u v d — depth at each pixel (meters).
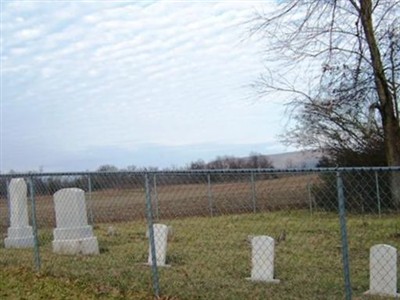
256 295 8.03
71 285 8.43
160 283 8.67
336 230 15.63
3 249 14.07
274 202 21.84
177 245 13.86
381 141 25.50
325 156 27.50
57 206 13.62
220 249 13.05
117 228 18.27
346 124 25.91
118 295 7.76
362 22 21.31
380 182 18.52
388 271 8.22
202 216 20.94
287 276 9.67
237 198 22.42
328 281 9.22
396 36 21.59
